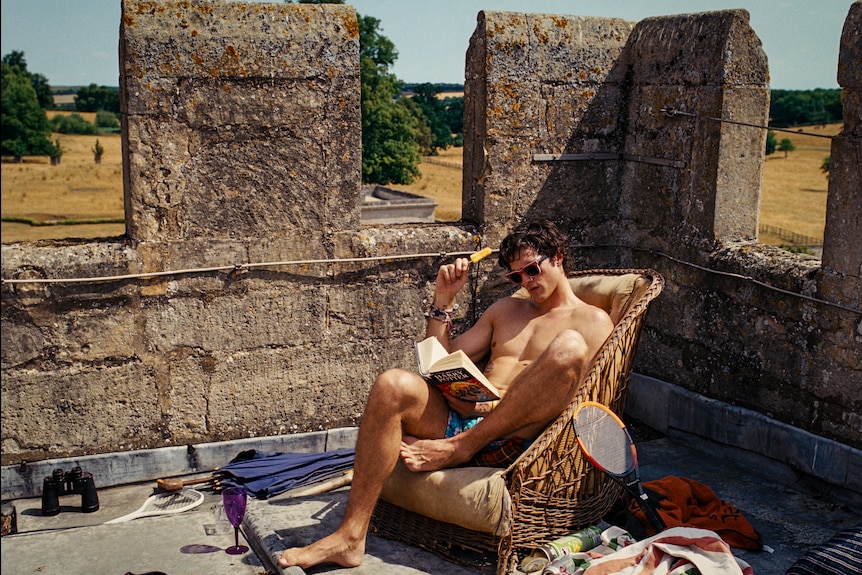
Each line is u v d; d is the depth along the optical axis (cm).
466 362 357
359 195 495
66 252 445
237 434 498
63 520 432
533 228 411
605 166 562
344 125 482
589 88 543
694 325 533
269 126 468
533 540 367
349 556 363
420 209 1905
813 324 457
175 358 476
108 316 457
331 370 510
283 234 484
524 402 360
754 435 495
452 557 371
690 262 528
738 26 485
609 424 367
